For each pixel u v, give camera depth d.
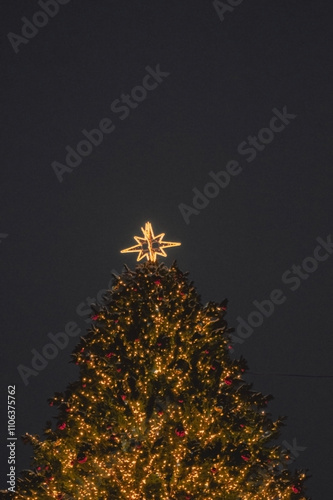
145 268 21.33
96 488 18.95
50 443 19.61
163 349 20.12
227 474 18.98
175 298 20.69
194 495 19.02
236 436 19.56
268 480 19.30
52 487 19.17
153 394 19.92
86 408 19.77
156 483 19.05
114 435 19.30
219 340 20.39
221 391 20.03
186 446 19.12
